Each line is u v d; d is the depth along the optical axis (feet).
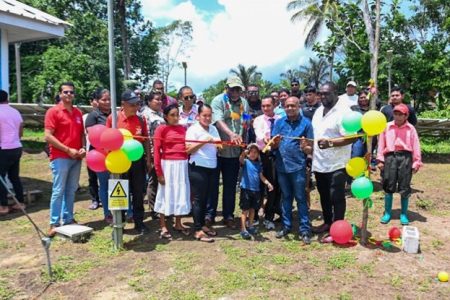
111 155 15.28
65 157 17.85
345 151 16.76
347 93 25.79
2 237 17.98
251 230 18.24
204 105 17.42
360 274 14.23
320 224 19.77
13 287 13.35
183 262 15.02
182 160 17.19
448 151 47.80
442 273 13.94
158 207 17.37
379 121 15.16
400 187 19.56
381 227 19.35
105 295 12.82
